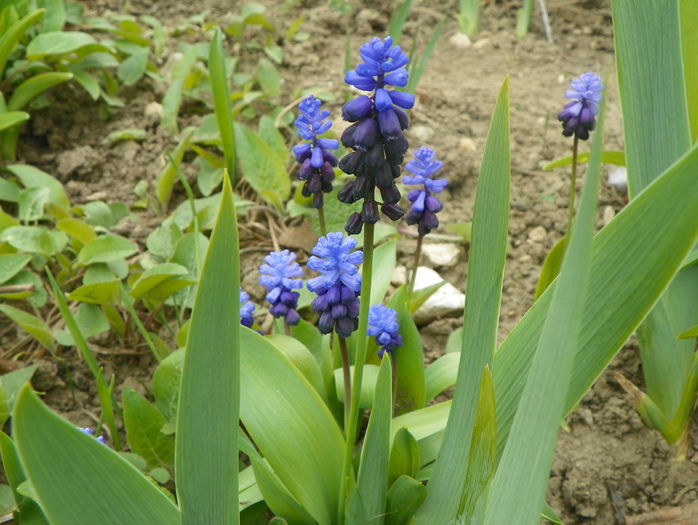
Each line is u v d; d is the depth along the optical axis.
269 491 0.28
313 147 0.31
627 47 0.32
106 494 0.20
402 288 0.33
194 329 0.20
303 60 0.63
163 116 0.54
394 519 0.28
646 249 0.22
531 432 0.19
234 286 0.20
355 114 0.20
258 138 0.49
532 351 0.26
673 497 0.35
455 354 0.35
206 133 0.53
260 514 0.31
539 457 0.18
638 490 0.35
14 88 0.55
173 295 0.42
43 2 0.56
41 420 0.18
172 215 0.48
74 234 0.44
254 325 0.38
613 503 0.35
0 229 0.45
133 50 0.59
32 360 0.41
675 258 0.22
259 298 0.45
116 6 0.66
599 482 0.35
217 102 0.49
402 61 0.20
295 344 0.32
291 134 0.56
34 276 0.43
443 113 0.58
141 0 0.67
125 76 0.57
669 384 0.35
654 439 0.37
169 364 0.35
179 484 0.21
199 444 0.21
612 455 0.37
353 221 0.22
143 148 0.54
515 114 0.58
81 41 0.52
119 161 0.54
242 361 0.27
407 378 0.33
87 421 0.39
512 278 0.47
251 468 0.31
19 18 0.55
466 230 0.47
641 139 0.32
